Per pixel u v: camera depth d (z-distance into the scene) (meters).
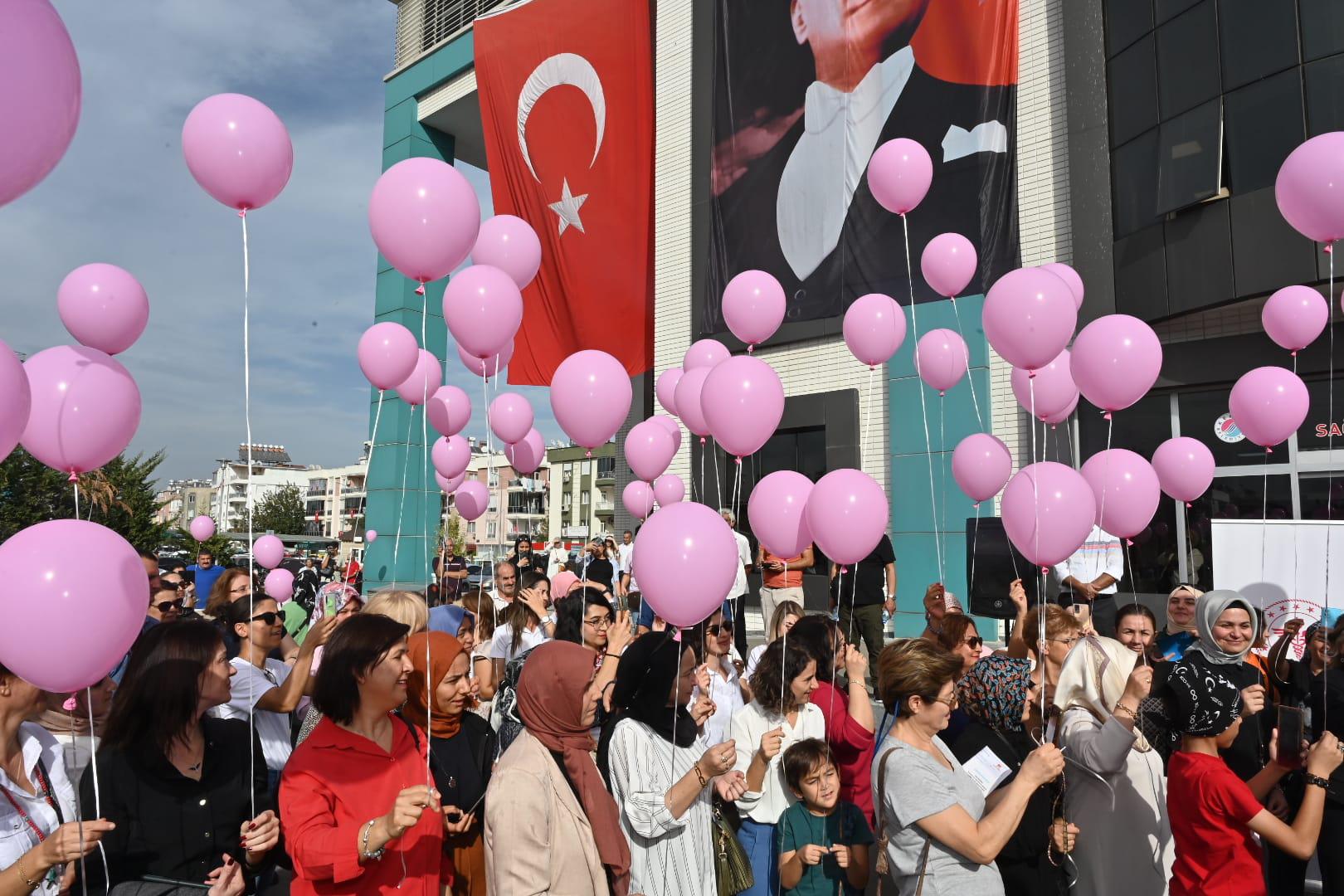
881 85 10.09
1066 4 8.97
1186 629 4.80
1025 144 9.38
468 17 16.80
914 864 2.41
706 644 4.37
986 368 9.27
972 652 3.86
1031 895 2.83
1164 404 8.45
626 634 3.18
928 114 9.71
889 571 7.23
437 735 2.93
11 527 17.14
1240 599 3.31
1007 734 3.21
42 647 1.93
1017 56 9.36
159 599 5.56
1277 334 5.21
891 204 5.80
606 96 13.05
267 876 2.63
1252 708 2.83
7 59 1.62
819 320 10.70
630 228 12.76
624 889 2.42
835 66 10.50
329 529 93.56
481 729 3.10
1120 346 3.66
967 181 9.41
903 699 2.57
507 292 4.03
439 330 16.70
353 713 2.33
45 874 2.06
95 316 3.62
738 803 3.28
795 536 3.85
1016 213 9.14
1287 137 7.14
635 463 5.05
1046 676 3.53
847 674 3.79
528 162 13.82
